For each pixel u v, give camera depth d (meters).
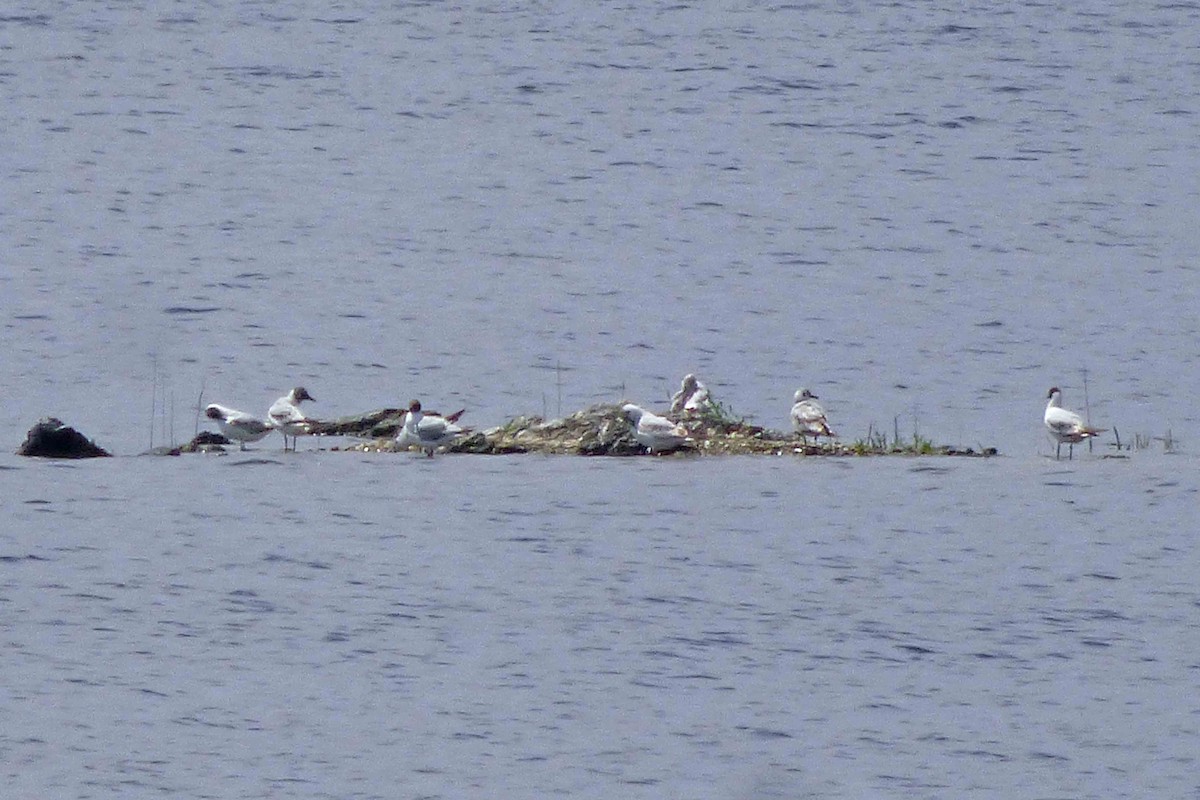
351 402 48.44
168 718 27.14
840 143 85.31
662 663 29.19
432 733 26.83
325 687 28.23
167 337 55.19
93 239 68.25
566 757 26.27
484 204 74.69
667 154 82.94
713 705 27.89
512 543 33.62
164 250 66.88
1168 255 67.75
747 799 25.27
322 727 26.98
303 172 79.56
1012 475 38.62
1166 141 85.88
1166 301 61.28
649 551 33.38
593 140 85.38
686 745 26.69
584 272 64.69
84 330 55.75
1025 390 50.06
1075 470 39.19
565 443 39.19
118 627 30.08
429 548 33.34
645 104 91.69
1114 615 31.38
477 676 28.62
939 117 89.69
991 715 27.83
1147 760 26.55
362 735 26.75
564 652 29.50
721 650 29.72
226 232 69.75
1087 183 78.56
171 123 87.38
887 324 57.84
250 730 26.86
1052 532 35.00
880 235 70.38
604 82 95.56
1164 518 35.94
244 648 29.45
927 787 25.70
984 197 76.31
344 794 25.12
